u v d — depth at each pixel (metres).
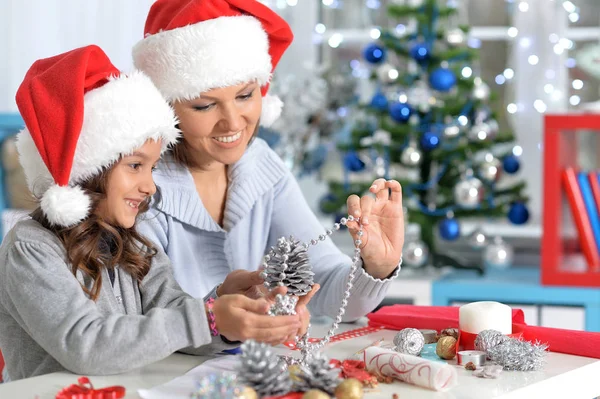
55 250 1.41
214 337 1.43
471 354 1.36
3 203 3.27
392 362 1.26
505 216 3.14
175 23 1.69
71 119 1.37
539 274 3.21
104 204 1.45
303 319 1.35
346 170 3.22
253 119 1.74
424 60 3.10
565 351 1.43
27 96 1.39
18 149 1.49
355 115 3.51
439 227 3.08
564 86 3.48
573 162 3.05
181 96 1.67
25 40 3.45
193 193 1.80
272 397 1.12
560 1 3.46
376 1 3.61
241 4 1.74
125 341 1.30
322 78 3.47
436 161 3.16
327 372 1.14
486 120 3.15
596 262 3.01
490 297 2.97
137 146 1.44
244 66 1.66
